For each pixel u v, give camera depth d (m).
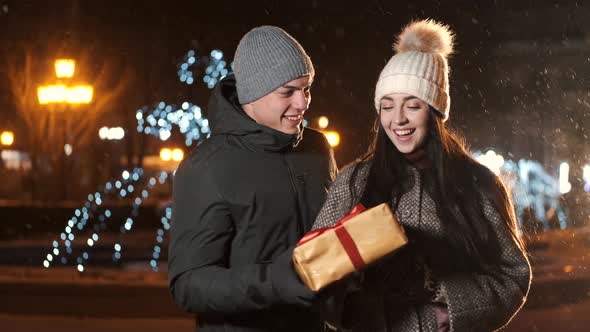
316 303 3.69
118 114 39.56
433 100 4.09
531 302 13.93
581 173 42.50
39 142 35.75
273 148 4.38
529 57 39.59
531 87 40.41
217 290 4.03
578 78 40.78
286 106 4.43
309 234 3.66
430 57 4.13
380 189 4.10
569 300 14.16
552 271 17.48
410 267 4.01
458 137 4.25
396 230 3.58
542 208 33.50
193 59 37.12
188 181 4.34
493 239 4.05
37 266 20.34
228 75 4.69
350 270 3.58
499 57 37.97
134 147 42.94
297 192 4.43
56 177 35.00
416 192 4.10
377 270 4.00
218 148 4.37
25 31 35.00
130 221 31.44
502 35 37.59
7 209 29.08
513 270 4.07
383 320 3.99
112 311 13.16
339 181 4.21
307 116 34.91
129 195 43.06
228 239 4.33
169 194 46.38
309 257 3.59
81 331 11.52
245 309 3.98
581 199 33.94
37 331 11.51
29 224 29.48
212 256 4.26
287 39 4.46
